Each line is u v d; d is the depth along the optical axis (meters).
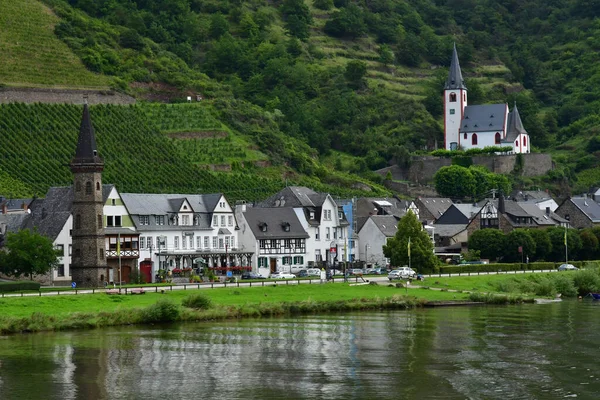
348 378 156.75
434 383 153.62
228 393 148.12
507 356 172.88
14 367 163.00
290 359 170.00
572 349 179.12
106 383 153.62
